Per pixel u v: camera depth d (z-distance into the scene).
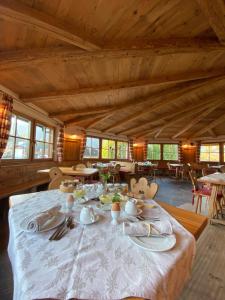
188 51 2.33
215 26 1.88
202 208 3.64
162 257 0.75
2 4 1.40
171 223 1.09
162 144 10.01
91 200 1.56
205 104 4.99
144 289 0.58
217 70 3.36
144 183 2.03
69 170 4.06
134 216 1.18
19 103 3.56
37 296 0.55
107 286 0.59
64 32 1.74
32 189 3.89
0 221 2.68
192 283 1.51
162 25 1.98
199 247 2.10
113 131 8.12
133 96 4.30
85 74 2.92
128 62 2.70
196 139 9.37
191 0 1.67
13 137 3.50
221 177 3.12
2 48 2.07
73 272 0.65
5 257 1.80
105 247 0.82
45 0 1.51
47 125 4.98
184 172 8.04
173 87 3.98
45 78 2.91
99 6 1.63
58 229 0.99
